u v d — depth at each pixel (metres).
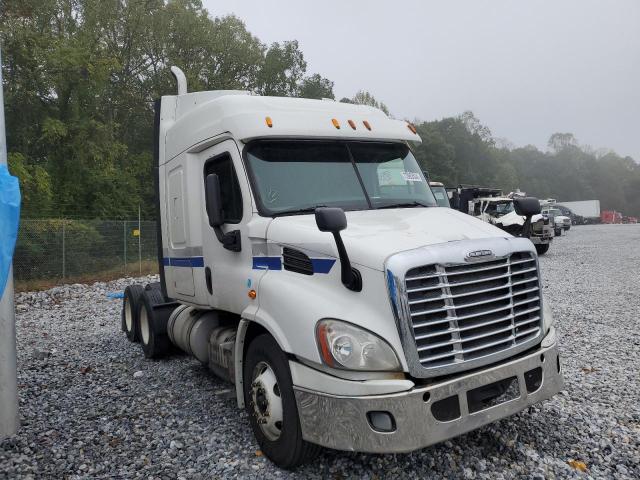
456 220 4.52
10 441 4.88
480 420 3.65
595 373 6.27
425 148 83.81
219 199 4.80
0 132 4.89
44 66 28.38
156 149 6.81
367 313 3.64
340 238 3.66
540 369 4.09
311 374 3.74
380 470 4.04
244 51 43.91
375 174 5.22
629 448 4.31
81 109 31.16
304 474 4.04
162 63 41.34
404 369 3.47
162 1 39.84
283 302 4.05
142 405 5.79
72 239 19.72
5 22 26.55
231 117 4.97
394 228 4.17
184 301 6.24
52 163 30.48
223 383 6.43
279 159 4.91
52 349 8.84
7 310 5.01
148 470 4.24
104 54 31.86
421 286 3.57
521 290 4.07
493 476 3.90
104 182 31.69
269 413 4.17
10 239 4.30
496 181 105.75
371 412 3.48
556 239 35.19
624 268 16.94
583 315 9.70
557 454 4.23
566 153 145.25
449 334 3.62
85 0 35.97
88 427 5.21
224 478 4.03
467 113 111.50
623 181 144.75
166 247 6.61
